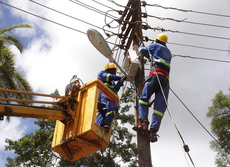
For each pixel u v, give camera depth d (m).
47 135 14.77
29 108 5.59
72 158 6.27
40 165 14.38
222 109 17.91
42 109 5.69
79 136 5.62
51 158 14.54
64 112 5.84
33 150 14.61
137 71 7.25
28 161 14.65
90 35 6.54
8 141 14.66
